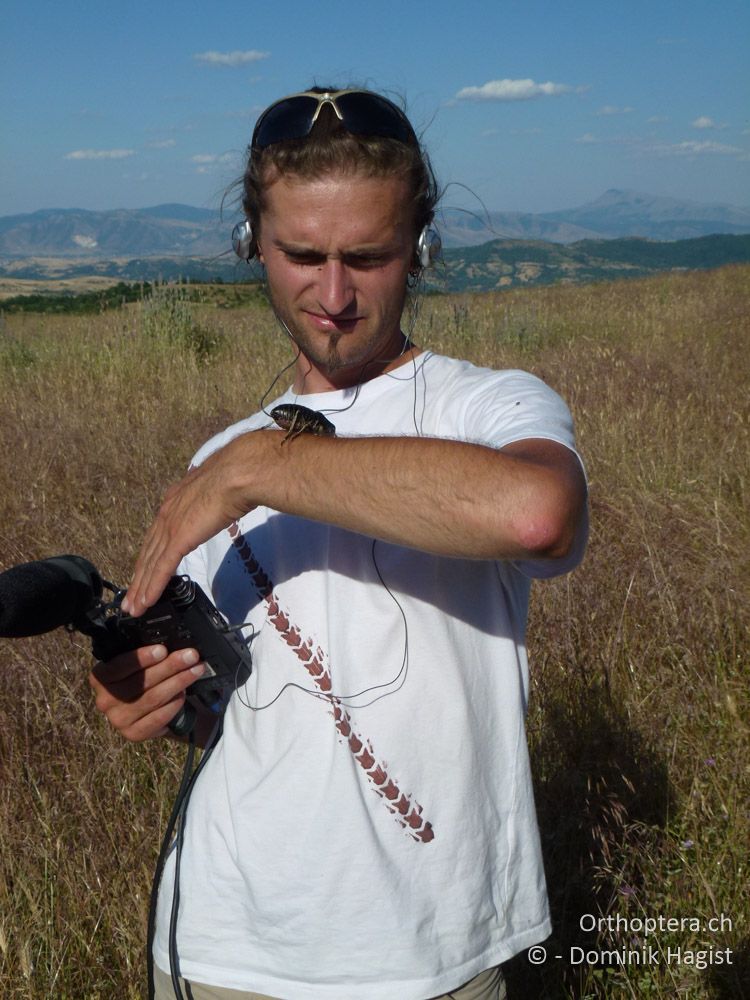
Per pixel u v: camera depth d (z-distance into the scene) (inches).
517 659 60.4
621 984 92.8
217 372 395.5
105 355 416.5
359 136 53.8
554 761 122.6
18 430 276.5
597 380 320.8
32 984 90.4
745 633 150.1
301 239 55.3
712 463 226.2
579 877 103.0
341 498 45.5
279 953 56.2
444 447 44.4
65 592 53.4
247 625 58.7
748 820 109.2
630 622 153.9
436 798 55.6
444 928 55.6
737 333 454.0
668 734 128.3
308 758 56.2
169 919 61.1
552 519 42.3
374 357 62.1
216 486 49.5
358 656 55.9
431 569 56.3
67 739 125.9
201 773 63.3
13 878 103.8
